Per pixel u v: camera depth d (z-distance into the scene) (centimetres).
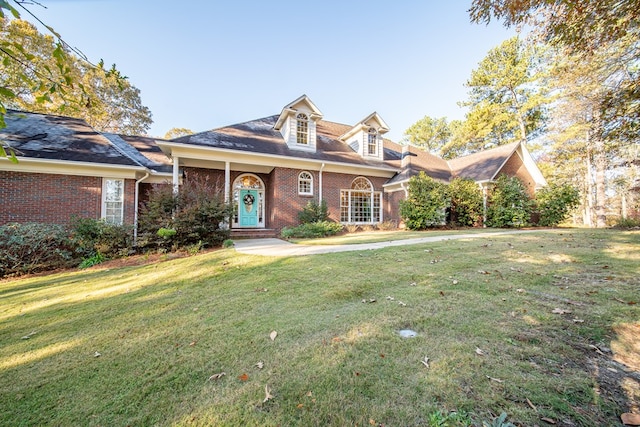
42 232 788
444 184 1389
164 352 273
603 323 288
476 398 185
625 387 194
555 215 1484
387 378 212
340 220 1440
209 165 1274
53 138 988
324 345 267
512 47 2133
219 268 613
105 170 966
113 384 226
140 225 923
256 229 1268
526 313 320
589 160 2030
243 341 286
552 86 1670
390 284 448
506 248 689
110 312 397
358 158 1526
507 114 2252
